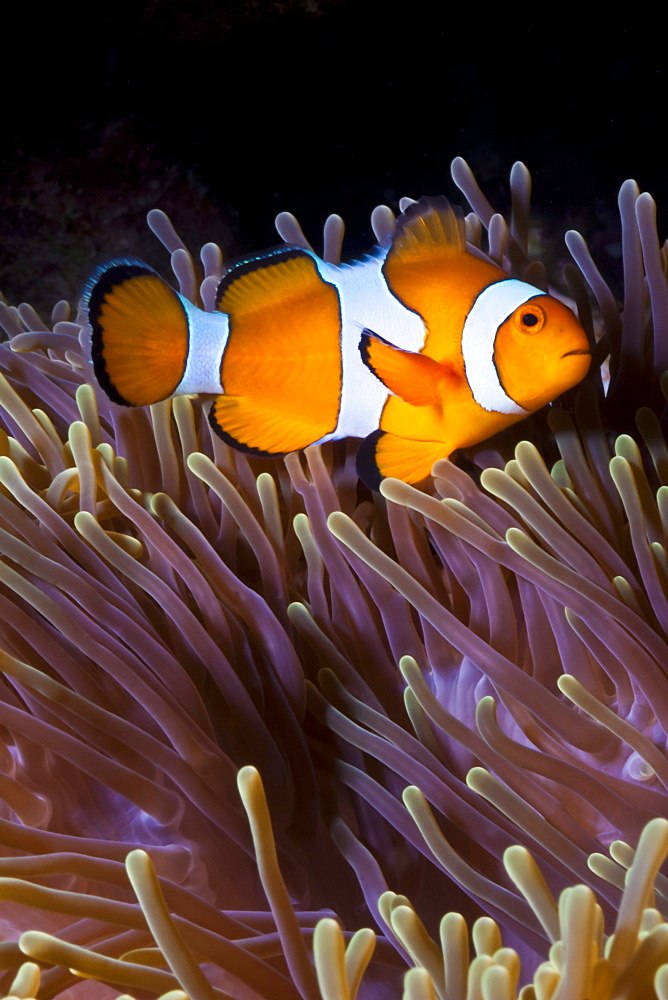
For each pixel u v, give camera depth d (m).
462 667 0.35
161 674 0.33
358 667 0.35
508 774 0.32
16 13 0.54
